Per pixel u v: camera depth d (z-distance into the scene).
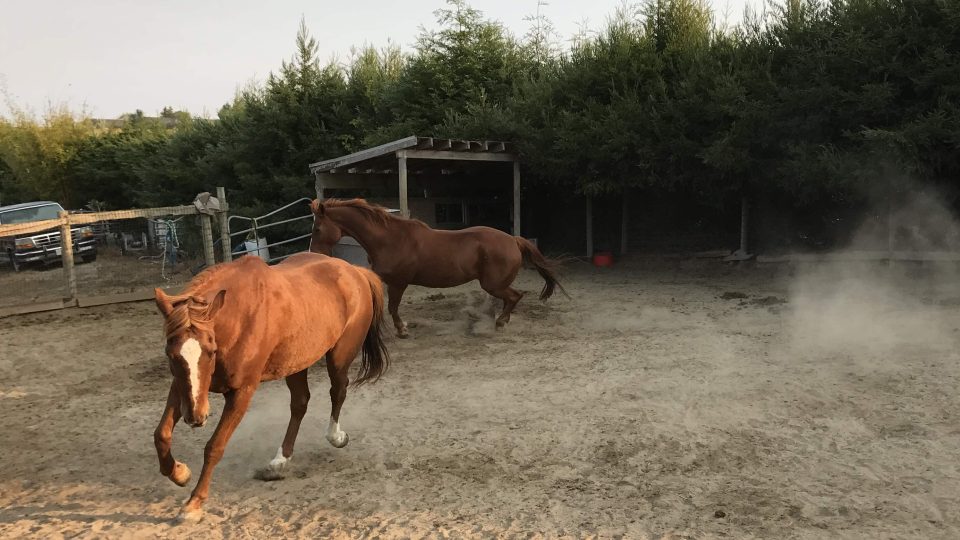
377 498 3.89
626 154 13.12
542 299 8.98
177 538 3.42
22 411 5.68
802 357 6.60
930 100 10.05
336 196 17.61
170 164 22.98
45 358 7.46
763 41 12.49
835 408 5.14
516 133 13.73
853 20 10.88
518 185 14.16
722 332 7.89
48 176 27.27
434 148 12.40
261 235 18.05
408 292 11.38
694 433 4.76
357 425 5.18
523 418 5.22
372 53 20.28
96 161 27.48
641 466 4.25
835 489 3.82
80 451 4.73
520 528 3.48
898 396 5.32
